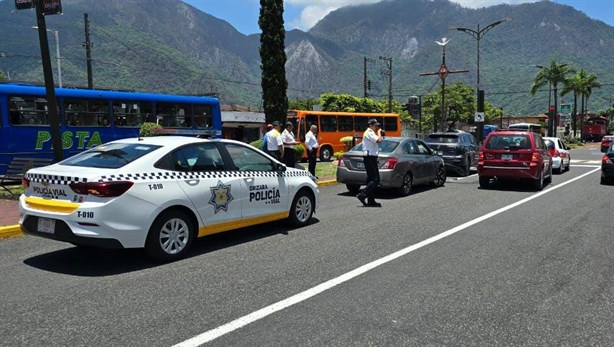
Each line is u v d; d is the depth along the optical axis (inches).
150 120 781.3
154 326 166.4
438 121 3129.9
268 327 165.9
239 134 1815.9
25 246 278.2
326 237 302.2
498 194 518.9
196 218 257.0
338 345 152.9
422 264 242.1
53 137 433.7
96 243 221.8
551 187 588.1
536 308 184.7
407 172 505.7
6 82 656.4
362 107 2235.5
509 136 561.3
